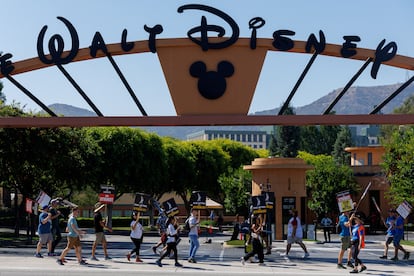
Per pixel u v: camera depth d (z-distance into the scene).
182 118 16.77
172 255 21.56
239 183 48.09
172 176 62.31
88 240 36.00
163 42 16.84
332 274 16.91
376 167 51.28
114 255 22.88
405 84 16.70
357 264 17.38
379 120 16.47
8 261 19.06
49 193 38.97
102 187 20.00
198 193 21.31
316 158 63.75
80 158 35.88
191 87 16.92
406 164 36.91
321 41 16.58
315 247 29.11
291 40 16.69
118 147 51.62
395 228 21.67
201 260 20.92
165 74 16.94
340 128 96.00
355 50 16.58
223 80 16.81
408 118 16.38
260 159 33.84
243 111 16.84
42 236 20.39
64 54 16.88
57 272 16.38
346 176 50.31
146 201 19.59
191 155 64.69
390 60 16.50
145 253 24.52
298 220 22.50
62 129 33.88
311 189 51.50
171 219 18.75
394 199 38.62
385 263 20.48
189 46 16.92
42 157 32.97
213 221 53.62
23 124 17.05
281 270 17.81
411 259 22.45
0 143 32.22
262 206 21.78
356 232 17.50
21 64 17.08
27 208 28.86
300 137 93.88
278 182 33.28
